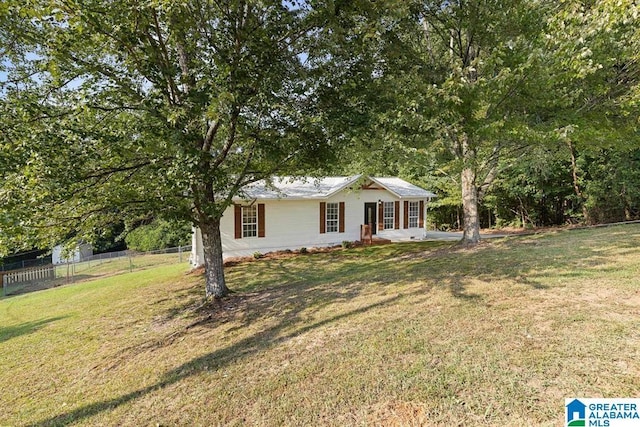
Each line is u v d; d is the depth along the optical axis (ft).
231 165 24.34
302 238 49.65
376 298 19.54
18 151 13.82
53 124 15.02
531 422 8.54
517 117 23.73
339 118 19.04
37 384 15.40
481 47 25.45
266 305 22.29
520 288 17.30
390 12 17.94
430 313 15.94
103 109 17.15
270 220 47.50
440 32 29.17
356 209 53.52
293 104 19.84
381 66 22.89
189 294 29.14
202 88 17.19
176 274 39.55
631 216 51.16
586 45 18.38
